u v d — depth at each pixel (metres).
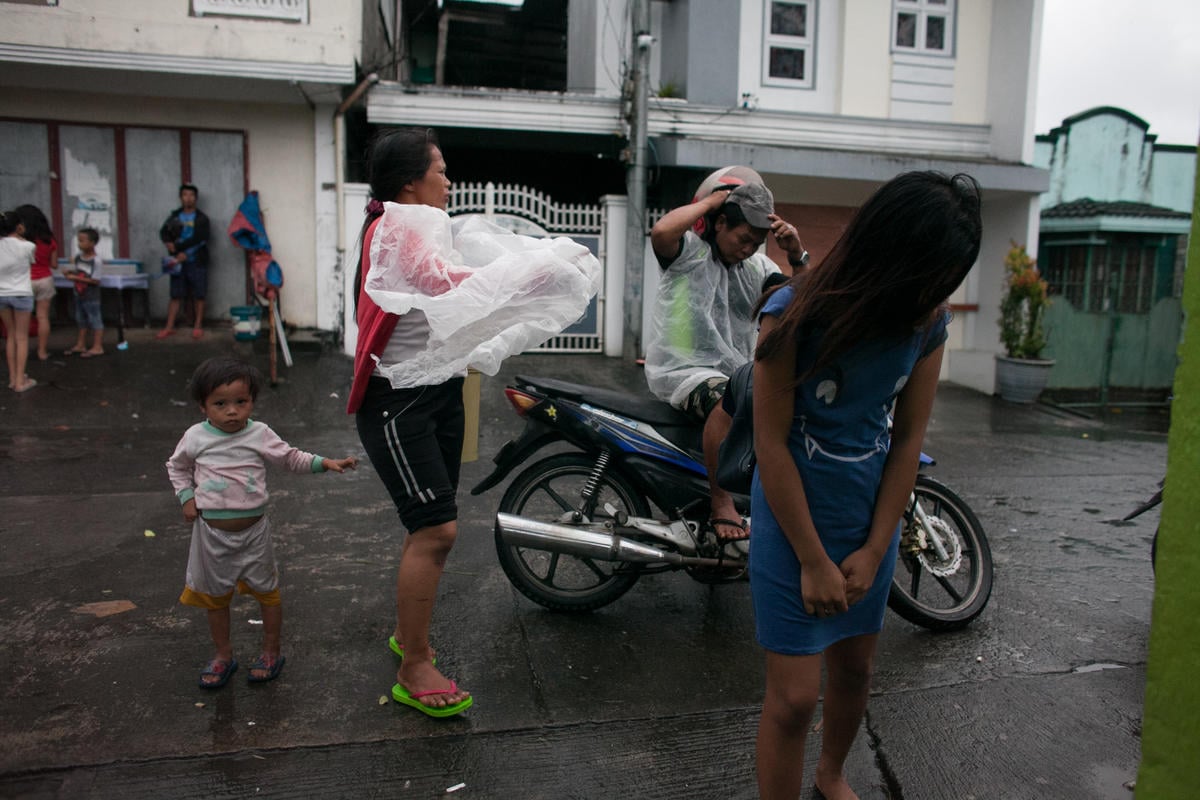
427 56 16.22
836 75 11.21
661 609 3.76
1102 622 3.79
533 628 3.51
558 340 10.31
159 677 3.00
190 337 9.45
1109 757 2.74
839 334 1.79
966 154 11.38
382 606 3.65
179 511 4.82
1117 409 11.81
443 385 2.80
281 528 4.57
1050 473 6.82
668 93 10.87
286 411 7.51
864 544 2.04
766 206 3.30
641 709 2.93
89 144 9.60
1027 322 10.72
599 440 3.55
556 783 2.53
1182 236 13.88
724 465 2.28
